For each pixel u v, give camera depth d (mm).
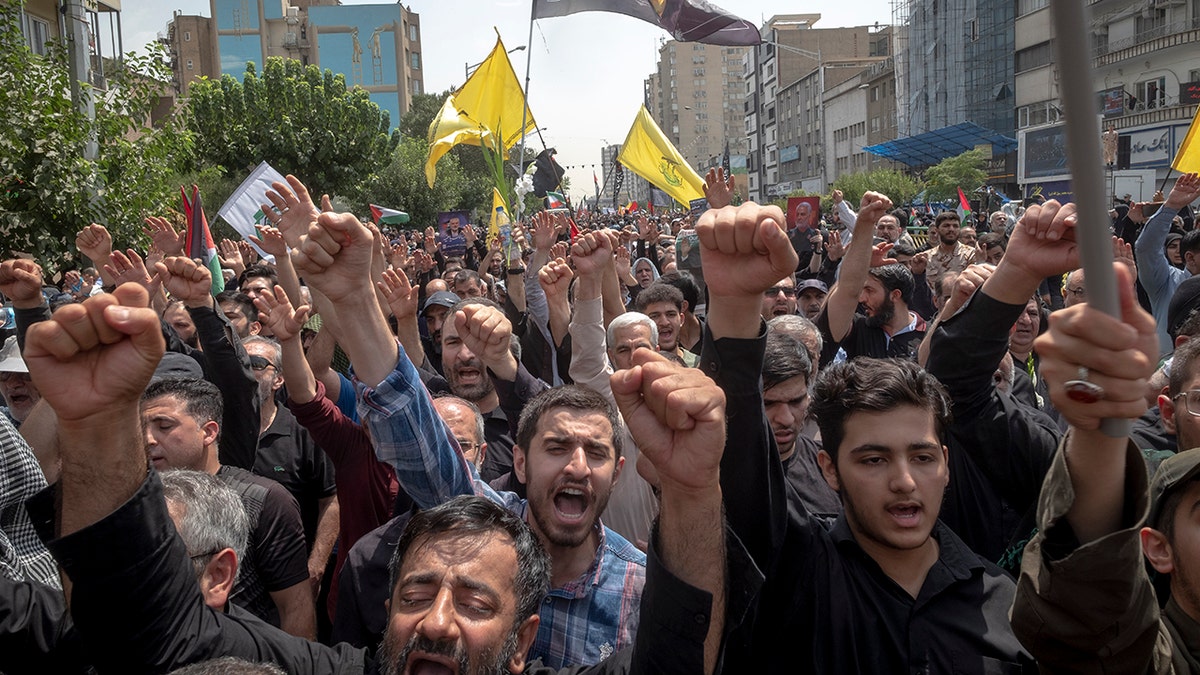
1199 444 2598
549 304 4992
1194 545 1901
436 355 7227
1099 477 1482
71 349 1610
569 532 2791
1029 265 2221
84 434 1671
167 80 10023
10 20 8781
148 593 1823
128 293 1620
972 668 2156
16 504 2836
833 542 2359
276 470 4441
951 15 54625
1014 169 48812
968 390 2422
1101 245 1005
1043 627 1603
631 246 14000
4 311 6113
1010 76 49812
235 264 9250
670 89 139500
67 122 8711
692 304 6434
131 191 9227
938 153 51000
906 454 2221
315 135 35438
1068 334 1113
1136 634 1569
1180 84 34875
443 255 14945
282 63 35281
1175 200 6562
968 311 2352
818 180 84812
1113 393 1114
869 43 94438
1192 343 2680
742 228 1739
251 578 3367
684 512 1716
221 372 3773
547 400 2930
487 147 10602
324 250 2242
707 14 9172
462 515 2146
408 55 95562
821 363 5500
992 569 2344
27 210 8469
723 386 1874
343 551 3793
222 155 33938
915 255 8602
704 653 1722
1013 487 2529
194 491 2506
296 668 2207
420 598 2047
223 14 87750
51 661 2229
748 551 1981
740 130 139875
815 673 2219
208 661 1808
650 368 1675
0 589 2236
